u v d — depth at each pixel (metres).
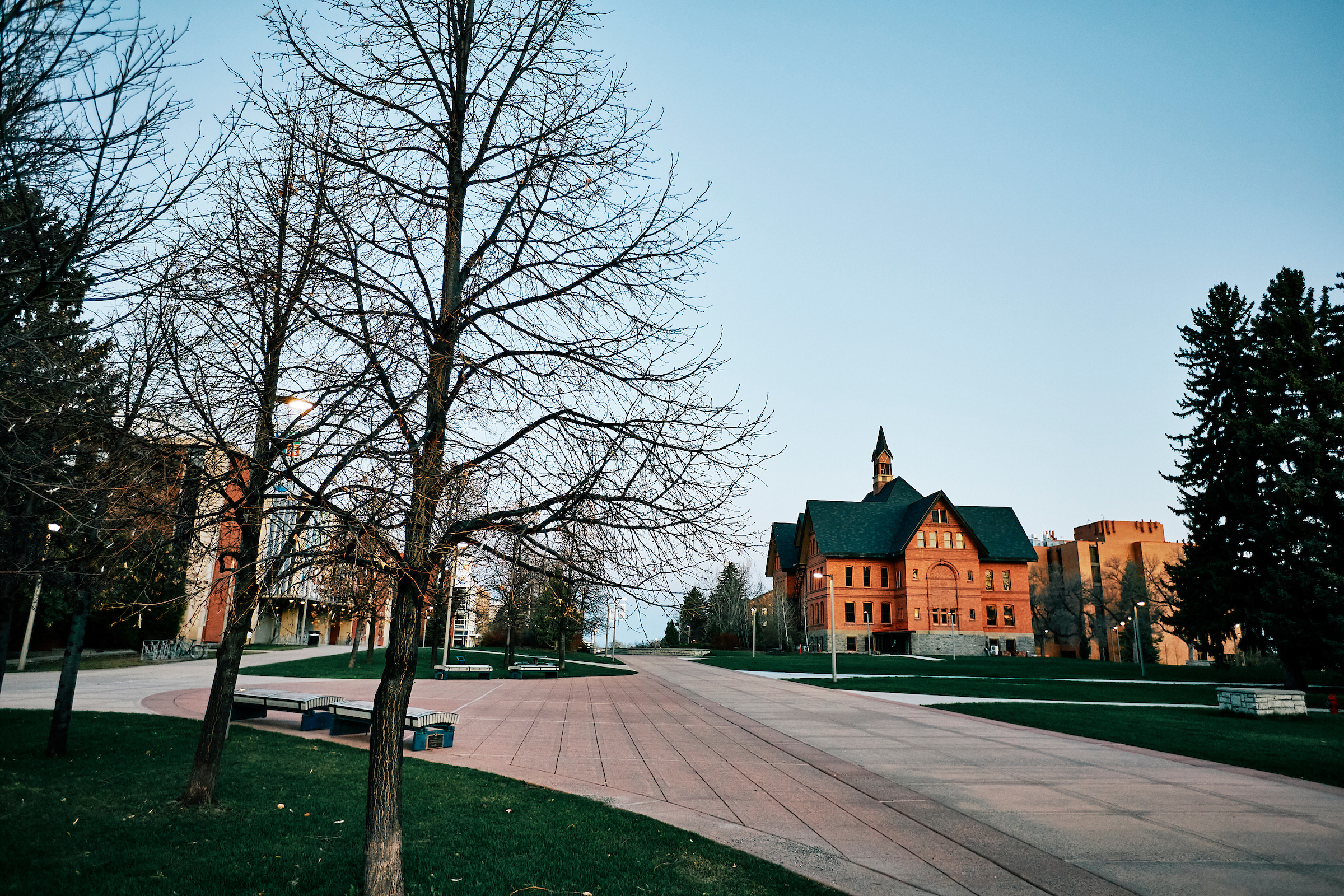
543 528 5.85
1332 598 31.62
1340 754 15.26
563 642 42.47
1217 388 39.06
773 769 12.98
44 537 8.23
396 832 5.71
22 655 30.39
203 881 6.30
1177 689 34.81
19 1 4.82
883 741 16.56
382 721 5.80
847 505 86.31
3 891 5.89
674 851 7.86
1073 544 94.44
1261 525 35.22
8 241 5.67
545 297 6.43
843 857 8.00
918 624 76.56
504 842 7.74
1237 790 11.62
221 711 8.92
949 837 8.85
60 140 5.19
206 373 7.07
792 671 47.56
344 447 6.07
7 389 5.62
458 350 6.37
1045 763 13.91
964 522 78.88
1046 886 7.21
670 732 17.59
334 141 6.41
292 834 7.71
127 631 40.16
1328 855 8.23
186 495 6.63
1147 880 7.39
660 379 6.29
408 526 5.52
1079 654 93.50
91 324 6.04
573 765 12.92
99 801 8.73
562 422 6.45
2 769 10.26
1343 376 34.38
